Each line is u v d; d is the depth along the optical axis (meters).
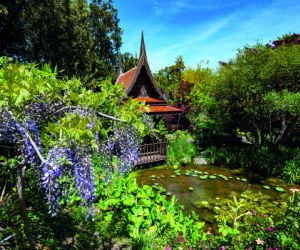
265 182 9.73
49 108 2.96
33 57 19.39
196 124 16.16
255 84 10.86
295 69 9.98
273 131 14.59
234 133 15.38
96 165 5.38
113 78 25.56
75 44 20.22
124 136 3.48
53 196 2.33
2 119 2.34
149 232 4.58
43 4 18.55
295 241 3.78
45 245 3.81
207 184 9.38
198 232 4.87
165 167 11.77
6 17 15.66
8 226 3.79
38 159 2.57
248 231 4.74
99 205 5.06
